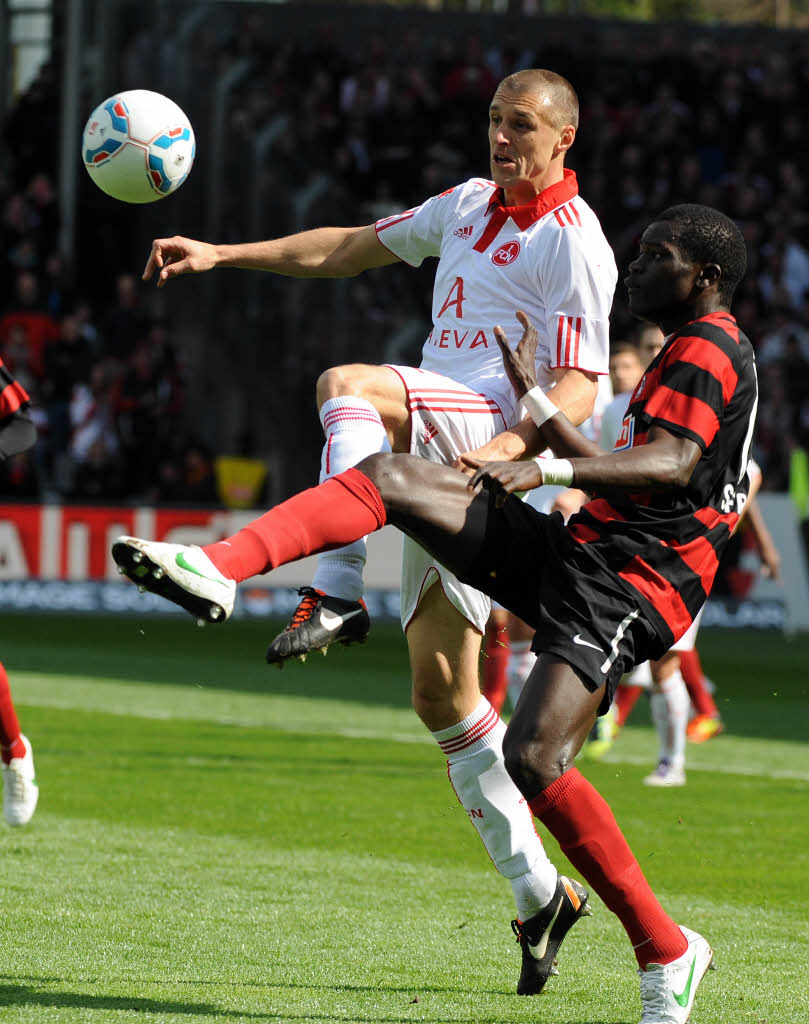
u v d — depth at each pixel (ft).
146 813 72.84
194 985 43.09
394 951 48.32
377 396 46.37
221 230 242.58
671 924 39.65
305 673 151.12
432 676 46.50
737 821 75.82
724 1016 41.81
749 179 275.18
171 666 152.87
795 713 130.62
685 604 39.91
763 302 260.42
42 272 246.68
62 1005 40.27
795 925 54.24
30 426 61.67
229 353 244.63
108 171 48.91
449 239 50.01
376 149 268.82
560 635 38.73
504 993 43.75
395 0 396.16
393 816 73.87
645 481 38.22
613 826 39.24
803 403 239.91
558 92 47.62
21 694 125.39
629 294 42.47
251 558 37.78
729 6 474.08
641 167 269.03
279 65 272.92
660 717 87.86
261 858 62.90
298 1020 39.63
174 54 254.47
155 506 211.82
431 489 39.81
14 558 206.69
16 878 57.36
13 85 283.59
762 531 97.25
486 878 60.39
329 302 233.35
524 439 43.42
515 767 38.06
